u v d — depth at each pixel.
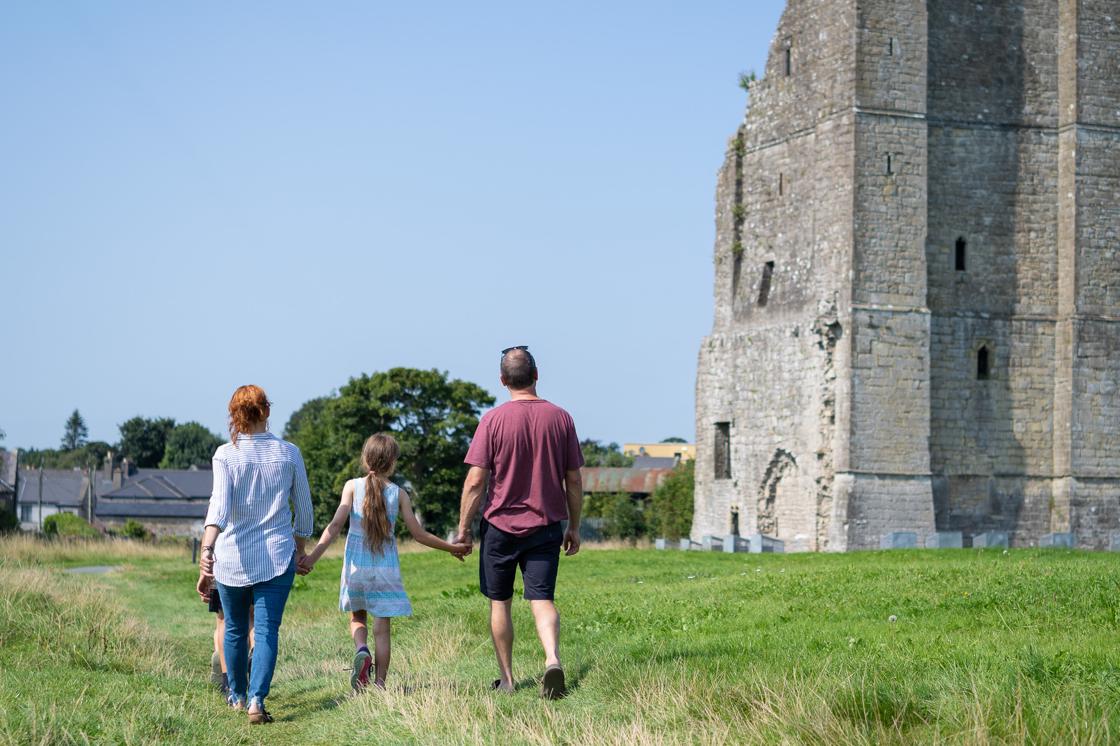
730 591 28.17
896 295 55.38
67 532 105.25
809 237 57.34
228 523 16.11
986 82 57.62
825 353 55.66
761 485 59.28
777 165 59.44
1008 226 57.66
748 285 60.84
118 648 20.42
